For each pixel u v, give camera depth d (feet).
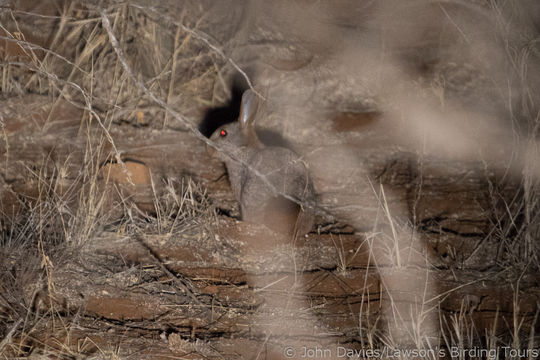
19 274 39.32
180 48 64.85
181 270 42.63
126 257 43.32
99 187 51.16
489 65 72.28
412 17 80.53
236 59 70.74
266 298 40.14
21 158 54.54
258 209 46.96
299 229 46.42
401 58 74.79
